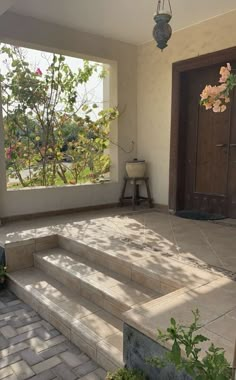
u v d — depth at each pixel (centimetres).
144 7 357
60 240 332
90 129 488
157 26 296
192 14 371
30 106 446
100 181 491
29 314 248
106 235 329
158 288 225
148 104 481
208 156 421
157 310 171
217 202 417
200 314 167
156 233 336
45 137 466
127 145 498
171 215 428
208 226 365
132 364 161
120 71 472
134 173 476
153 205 491
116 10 365
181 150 444
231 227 360
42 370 182
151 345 150
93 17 384
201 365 110
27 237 321
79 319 215
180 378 135
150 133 484
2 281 298
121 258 258
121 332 200
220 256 262
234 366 96
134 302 211
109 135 493
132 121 499
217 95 131
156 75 462
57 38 406
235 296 189
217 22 375
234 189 395
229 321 160
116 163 493
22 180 463
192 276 221
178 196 450
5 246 300
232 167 394
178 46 423
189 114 438
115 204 499
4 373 180
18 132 448
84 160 496
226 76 126
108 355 179
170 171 450
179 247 287
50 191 430
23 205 407
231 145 391
